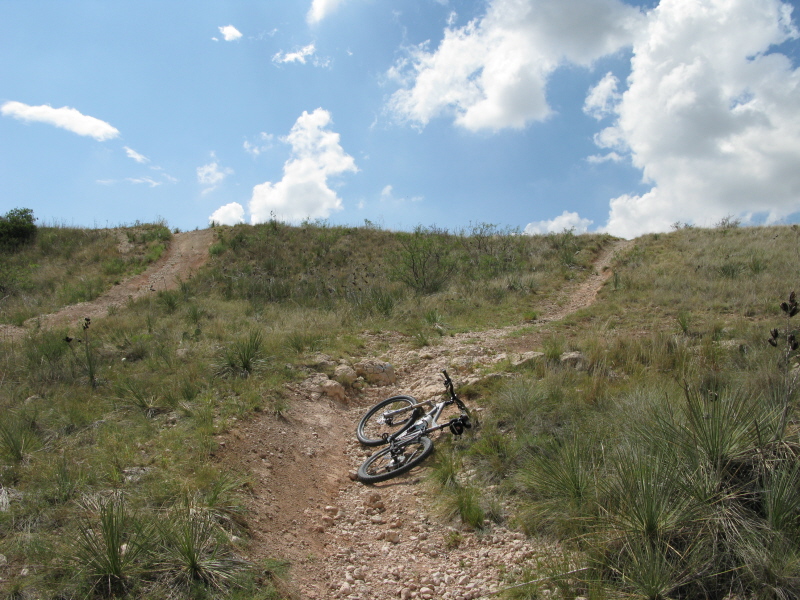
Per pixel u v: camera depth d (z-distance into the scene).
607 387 5.51
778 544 2.70
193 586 2.73
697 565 2.78
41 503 3.33
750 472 3.29
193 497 3.54
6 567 2.73
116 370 6.92
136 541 2.88
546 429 4.90
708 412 3.60
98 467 3.87
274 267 19.33
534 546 3.53
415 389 7.20
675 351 6.70
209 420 5.01
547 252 20.84
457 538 3.76
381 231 24.94
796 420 3.77
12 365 7.11
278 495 4.23
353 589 3.23
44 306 14.52
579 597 2.85
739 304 10.42
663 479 3.23
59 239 21.12
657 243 21.38
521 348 8.79
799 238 17.97
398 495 4.55
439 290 15.58
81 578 2.64
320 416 6.20
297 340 8.50
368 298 13.40
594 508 3.47
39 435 4.61
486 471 4.56
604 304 12.03
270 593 2.88
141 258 20.20
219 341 8.73
